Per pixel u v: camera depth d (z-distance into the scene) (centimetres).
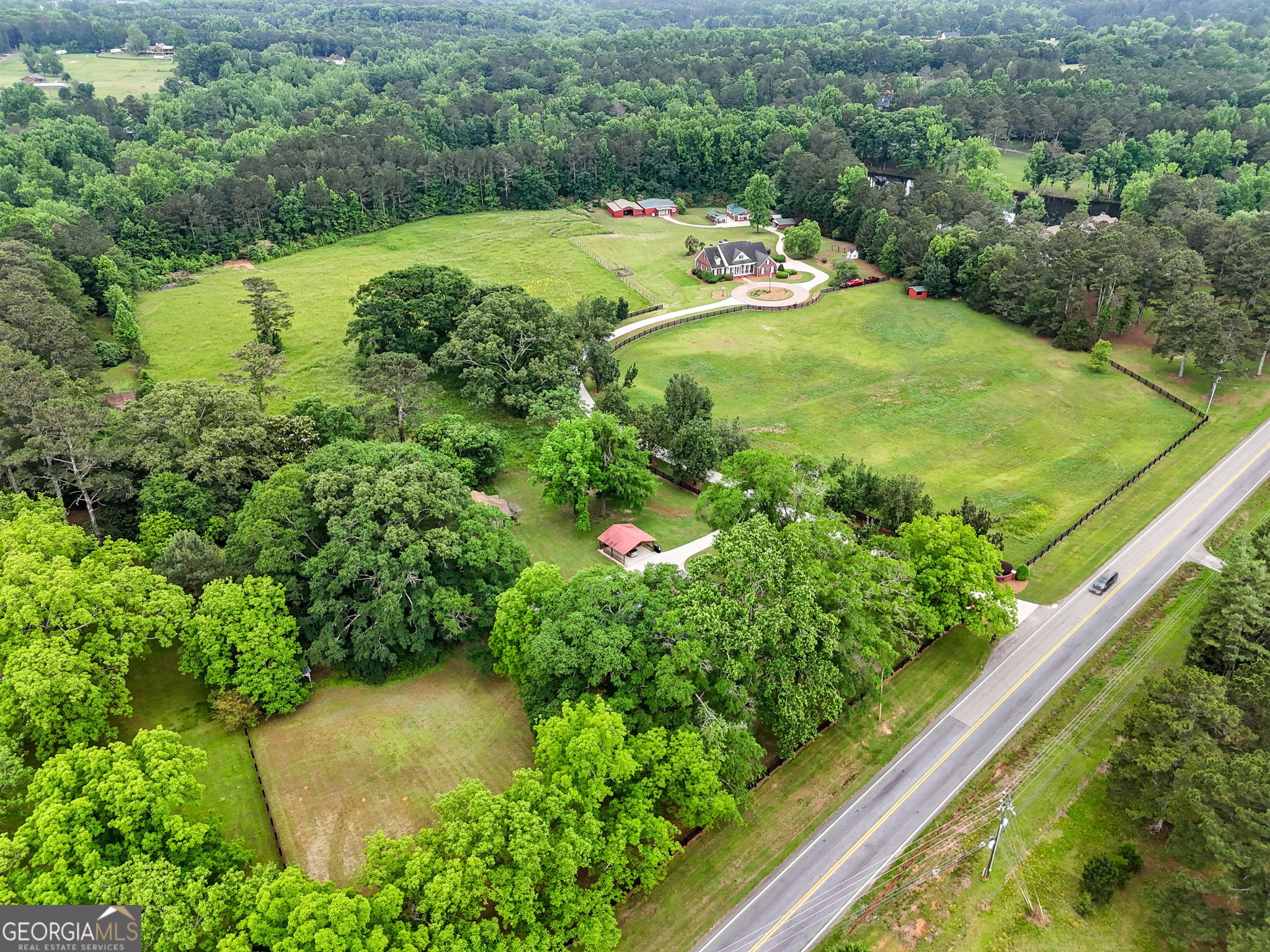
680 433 8400
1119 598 6706
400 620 5488
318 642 5562
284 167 16912
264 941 3425
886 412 10400
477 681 5825
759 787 4994
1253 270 10994
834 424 10125
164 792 3916
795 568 4894
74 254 12450
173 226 15000
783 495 6159
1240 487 8175
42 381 6950
